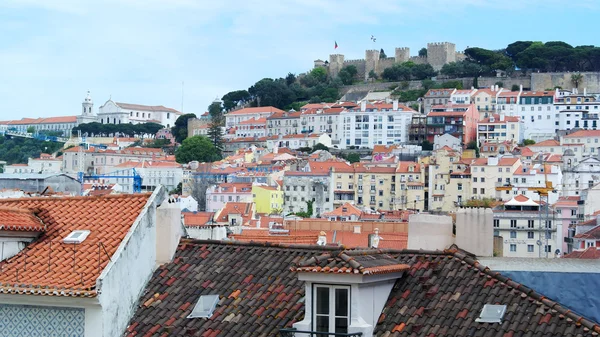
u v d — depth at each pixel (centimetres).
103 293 2930
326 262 2883
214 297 3178
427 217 3472
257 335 2972
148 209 3328
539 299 2853
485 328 2788
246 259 3378
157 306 3188
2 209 3309
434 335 2812
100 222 3316
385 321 2911
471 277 3019
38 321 2978
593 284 2942
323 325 2858
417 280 3048
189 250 3456
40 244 3234
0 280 3031
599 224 16950
